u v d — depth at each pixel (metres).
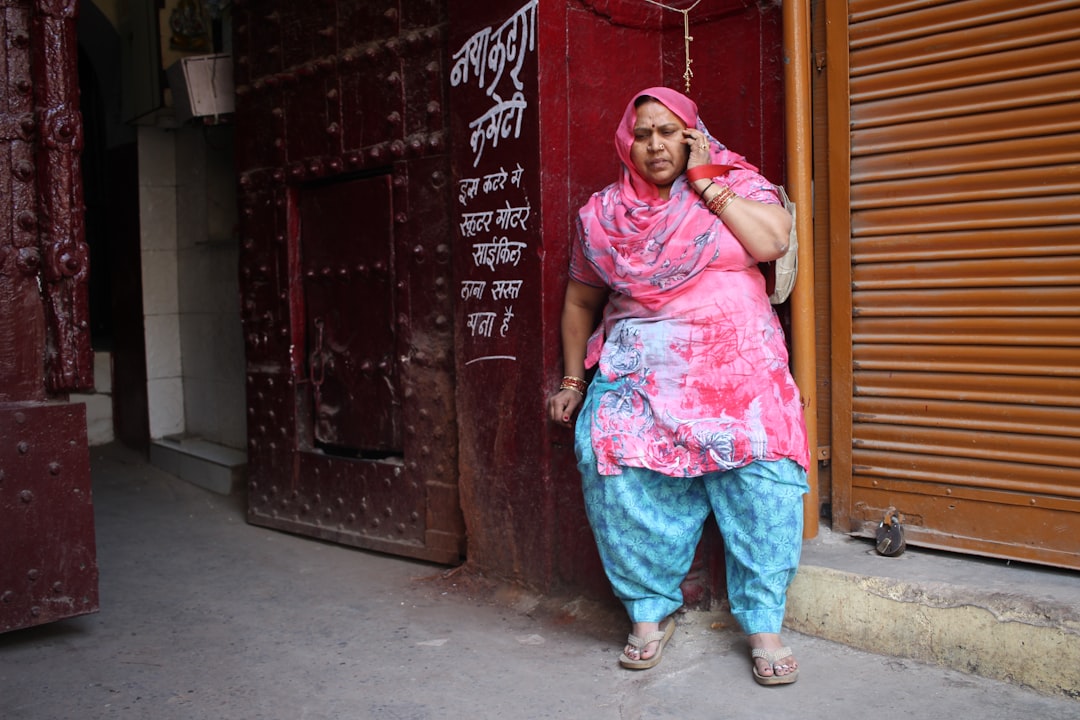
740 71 3.40
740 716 2.67
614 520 3.02
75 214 3.33
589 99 3.51
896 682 2.81
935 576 3.00
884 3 3.18
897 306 3.24
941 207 3.12
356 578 4.09
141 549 4.64
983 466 3.11
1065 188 2.88
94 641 3.42
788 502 2.89
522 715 2.75
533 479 3.55
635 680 2.96
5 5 3.24
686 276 2.96
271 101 4.69
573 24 3.45
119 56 6.37
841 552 3.29
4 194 3.26
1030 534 3.03
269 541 4.73
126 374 6.75
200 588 4.02
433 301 4.01
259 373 4.91
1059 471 2.96
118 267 6.70
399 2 4.04
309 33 4.46
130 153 6.43
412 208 4.06
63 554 3.33
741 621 2.96
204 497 5.65
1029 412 3.00
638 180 3.08
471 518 3.83
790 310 3.32
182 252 6.46
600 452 2.98
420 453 4.13
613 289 3.24
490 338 3.66
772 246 2.93
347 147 4.33
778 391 2.95
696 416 2.95
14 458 3.22
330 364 4.58
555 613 3.49
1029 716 2.58
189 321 6.46
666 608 3.11
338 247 4.46
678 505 3.06
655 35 3.64
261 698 2.91
